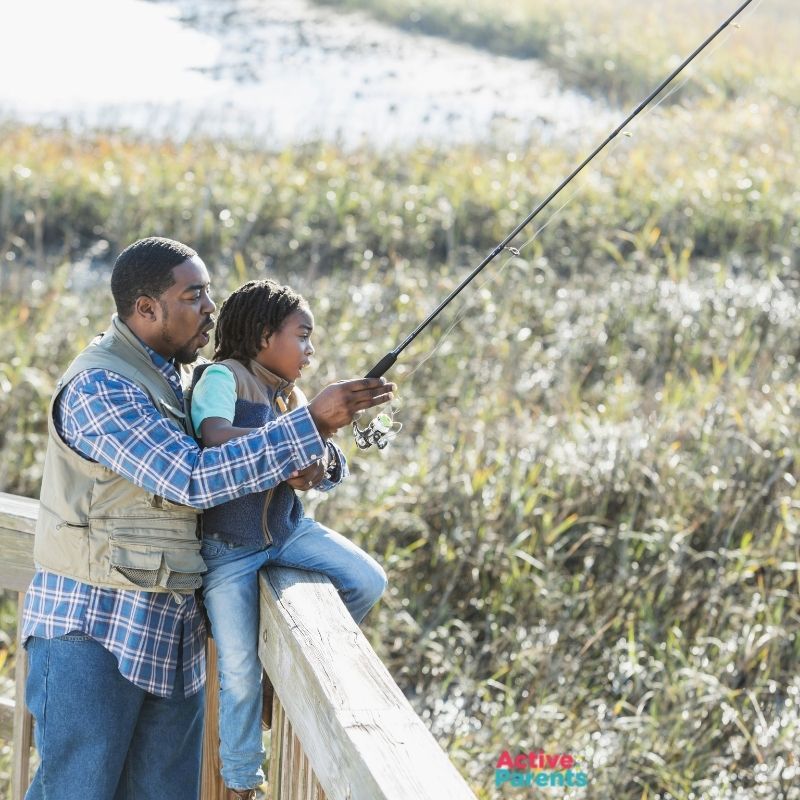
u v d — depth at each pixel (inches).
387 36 3865.7
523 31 3730.3
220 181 2023.9
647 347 1393.9
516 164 2140.7
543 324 1485.0
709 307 1473.9
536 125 2657.5
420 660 880.3
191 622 430.0
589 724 807.1
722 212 1904.5
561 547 987.3
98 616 408.5
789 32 3430.1
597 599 921.5
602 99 3061.0
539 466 1037.8
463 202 1936.5
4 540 480.7
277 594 406.0
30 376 1172.5
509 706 816.3
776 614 900.0
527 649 875.4
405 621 908.0
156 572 398.6
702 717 806.5
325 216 1904.5
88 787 415.8
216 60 3415.4
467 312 1485.0
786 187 2016.5
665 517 992.9
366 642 372.2
